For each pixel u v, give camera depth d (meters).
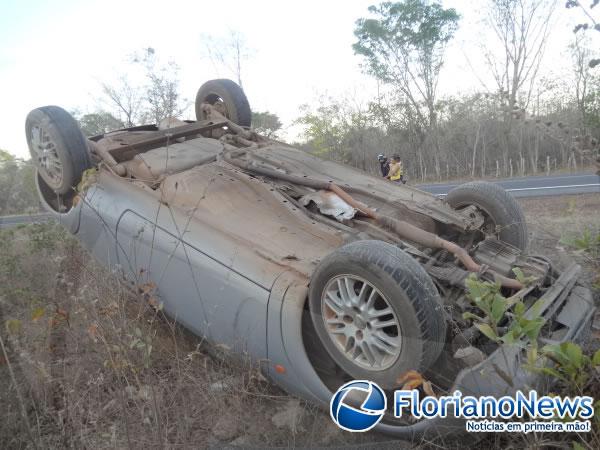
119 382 2.62
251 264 3.07
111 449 2.53
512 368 2.36
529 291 3.07
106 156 4.20
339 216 3.61
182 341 3.42
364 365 2.56
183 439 2.61
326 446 2.60
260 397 2.91
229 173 4.11
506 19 12.93
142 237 3.59
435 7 18.53
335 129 13.96
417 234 3.38
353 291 2.60
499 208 4.02
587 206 6.41
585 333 2.88
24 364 2.54
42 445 2.46
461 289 3.00
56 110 4.10
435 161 15.05
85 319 2.82
